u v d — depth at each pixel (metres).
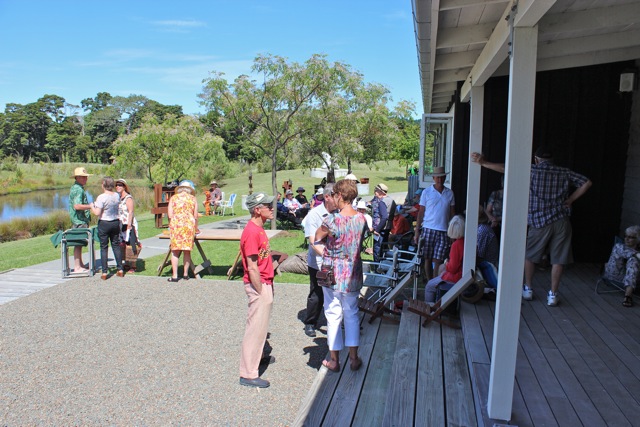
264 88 12.45
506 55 3.58
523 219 2.83
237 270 8.86
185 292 7.44
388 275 6.05
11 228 16.67
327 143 14.25
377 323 5.45
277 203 14.71
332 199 4.59
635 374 3.45
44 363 4.86
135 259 8.84
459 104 7.85
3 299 7.09
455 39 4.03
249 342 4.34
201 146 20.84
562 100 6.92
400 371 3.91
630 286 4.92
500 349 2.89
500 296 2.87
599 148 6.82
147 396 4.19
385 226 8.89
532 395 3.17
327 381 4.09
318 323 6.00
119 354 5.09
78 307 6.70
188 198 8.04
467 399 3.45
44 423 3.75
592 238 6.91
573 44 3.69
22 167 49.03
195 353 5.11
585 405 3.04
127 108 88.81
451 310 5.11
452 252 5.52
